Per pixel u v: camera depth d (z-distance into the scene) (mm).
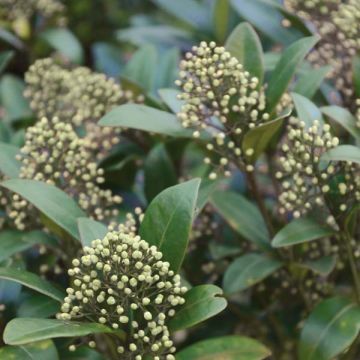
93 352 699
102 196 760
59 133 735
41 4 1007
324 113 734
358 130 725
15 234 753
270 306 820
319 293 787
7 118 961
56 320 628
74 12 1194
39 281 659
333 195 719
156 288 657
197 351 675
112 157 819
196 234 791
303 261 756
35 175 745
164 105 817
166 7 1003
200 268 804
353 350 743
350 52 792
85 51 1222
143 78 916
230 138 732
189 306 651
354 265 731
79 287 660
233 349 674
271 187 871
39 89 877
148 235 664
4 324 726
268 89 729
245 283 740
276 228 783
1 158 760
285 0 832
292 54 729
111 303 635
